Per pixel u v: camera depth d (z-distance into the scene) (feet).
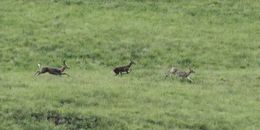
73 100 411.95
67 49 581.12
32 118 385.91
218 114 404.77
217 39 620.49
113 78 486.38
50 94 417.90
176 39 613.52
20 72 519.60
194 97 438.81
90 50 579.48
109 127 378.94
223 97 444.14
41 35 612.70
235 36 630.33
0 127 374.63
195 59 568.00
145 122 387.55
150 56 571.69
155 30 634.84
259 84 484.33
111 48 586.04
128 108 406.00
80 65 546.26
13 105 396.57
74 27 636.48
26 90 428.15
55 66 542.98
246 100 441.68
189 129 383.24
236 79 498.69
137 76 502.38
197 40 614.34
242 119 399.24
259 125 391.65
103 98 421.18
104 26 640.17
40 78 474.90
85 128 379.35
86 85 448.65
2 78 473.26
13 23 641.40
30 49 579.07
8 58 556.10
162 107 414.00
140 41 604.08
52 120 386.32
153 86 463.42
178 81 486.38
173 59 565.94
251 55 582.76
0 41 594.24
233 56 579.48
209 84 480.23
